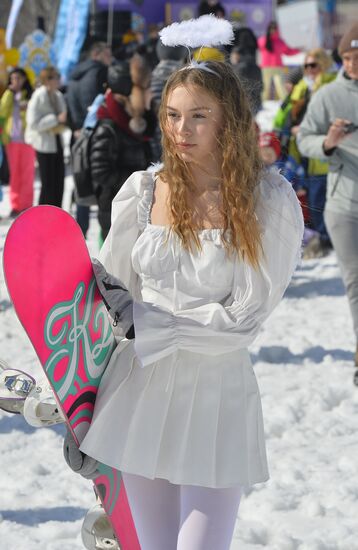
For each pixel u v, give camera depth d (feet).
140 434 13.08
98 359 13.53
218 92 13.12
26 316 12.08
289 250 13.33
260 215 13.29
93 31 113.70
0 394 13.65
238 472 13.15
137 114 34.40
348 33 28.27
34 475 22.47
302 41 137.39
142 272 13.80
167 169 13.57
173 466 13.10
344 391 28.30
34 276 12.25
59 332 12.67
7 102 59.57
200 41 13.79
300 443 24.53
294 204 13.38
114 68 34.35
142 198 13.98
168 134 13.48
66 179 77.15
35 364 31.50
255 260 13.10
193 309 13.25
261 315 13.39
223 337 13.07
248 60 50.16
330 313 38.58
